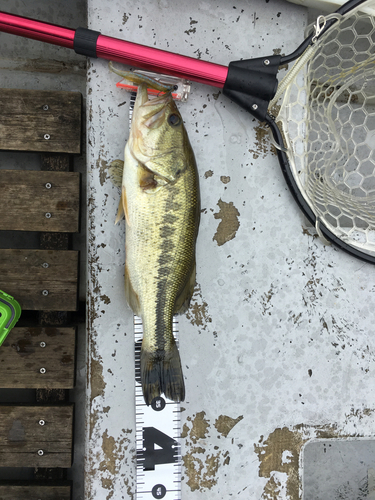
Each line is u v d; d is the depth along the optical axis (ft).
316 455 2.23
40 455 1.88
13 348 1.87
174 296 1.60
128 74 1.51
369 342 1.86
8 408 1.88
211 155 1.80
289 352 1.83
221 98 1.80
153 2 1.77
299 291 1.84
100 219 1.75
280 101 1.83
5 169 1.91
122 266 1.75
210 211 1.81
